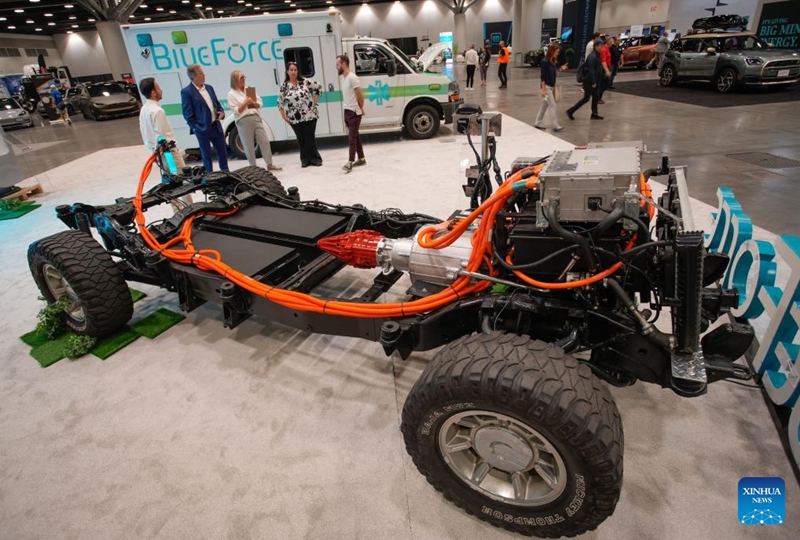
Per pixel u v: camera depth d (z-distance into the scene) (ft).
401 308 7.56
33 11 90.58
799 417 6.58
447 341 7.62
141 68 27.30
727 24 61.36
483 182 9.14
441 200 18.80
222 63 27.81
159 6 101.71
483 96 53.52
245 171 14.89
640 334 6.21
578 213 5.86
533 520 5.89
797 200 16.39
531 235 6.47
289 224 11.37
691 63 45.70
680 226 6.25
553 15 122.21
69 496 7.17
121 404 9.02
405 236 11.65
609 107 38.88
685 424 7.58
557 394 5.08
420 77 30.17
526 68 102.68
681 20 91.91
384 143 31.45
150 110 18.25
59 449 8.05
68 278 10.09
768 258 8.82
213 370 9.84
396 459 7.43
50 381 9.86
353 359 9.91
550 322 6.95
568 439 5.03
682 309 5.59
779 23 51.42
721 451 7.07
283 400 8.83
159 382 9.57
